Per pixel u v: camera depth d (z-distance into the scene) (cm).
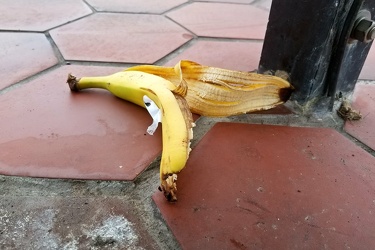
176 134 18
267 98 26
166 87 22
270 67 28
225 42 39
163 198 19
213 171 21
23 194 19
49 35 38
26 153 21
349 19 23
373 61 36
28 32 38
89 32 39
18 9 45
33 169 20
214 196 19
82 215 18
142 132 23
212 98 24
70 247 16
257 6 51
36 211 18
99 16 44
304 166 21
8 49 34
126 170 20
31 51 34
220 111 25
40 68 31
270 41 27
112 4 48
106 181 20
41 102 26
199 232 17
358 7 23
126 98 26
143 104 25
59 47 35
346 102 28
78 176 20
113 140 23
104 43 37
